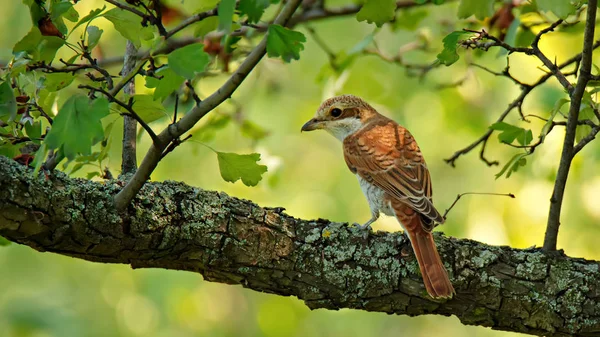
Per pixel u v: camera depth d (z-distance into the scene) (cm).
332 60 1272
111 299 1706
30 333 1579
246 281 811
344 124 1123
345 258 809
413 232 819
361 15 856
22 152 792
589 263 819
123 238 742
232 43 933
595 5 720
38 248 737
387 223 1738
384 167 1023
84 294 1703
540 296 803
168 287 1670
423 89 1648
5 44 1644
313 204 1709
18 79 742
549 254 821
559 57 1507
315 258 805
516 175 1614
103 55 1395
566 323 802
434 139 1744
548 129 803
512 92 1562
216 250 780
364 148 1050
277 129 1709
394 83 1636
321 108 1141
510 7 1060
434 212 930
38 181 704
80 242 732
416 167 1021
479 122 1588
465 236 1611
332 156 1844
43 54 732
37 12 730
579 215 1562
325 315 1780
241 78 675
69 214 714
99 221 726
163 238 757
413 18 1283
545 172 1267
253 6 687
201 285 1733
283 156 1728
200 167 1691
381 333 1822
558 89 1427
